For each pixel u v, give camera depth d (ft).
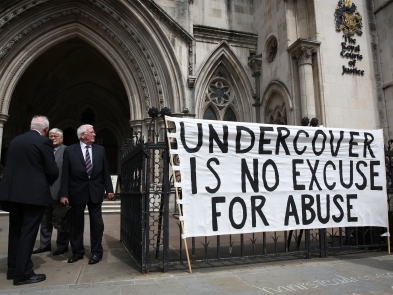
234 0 44.65
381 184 16.70
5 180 12.13
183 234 12.94
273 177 14.71
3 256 16.57
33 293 10.61
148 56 38.01
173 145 13.82
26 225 12.11
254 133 14.61
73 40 47.47
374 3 36.96
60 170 17.34
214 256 15.65
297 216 14.85
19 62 36.04
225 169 13.98
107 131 60.95
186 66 38.60
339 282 11.66
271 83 38.27
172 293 10.51
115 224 28.71
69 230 15.01
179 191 13.94
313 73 33.55
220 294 10.41
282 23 36.78
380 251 16.85
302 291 10.71
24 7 34.71
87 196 15.20
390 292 10.64
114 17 37.14
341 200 15.78
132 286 11.26
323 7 34.47
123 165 20.35
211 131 13.98
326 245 15.51
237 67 42.14
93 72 55.36
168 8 39.42
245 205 14.06
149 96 38.50
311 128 15.70
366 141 16.71
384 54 35.45
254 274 12.66
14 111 51.39
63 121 58.29
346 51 34.55
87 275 12.84
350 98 33.73
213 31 41.27
